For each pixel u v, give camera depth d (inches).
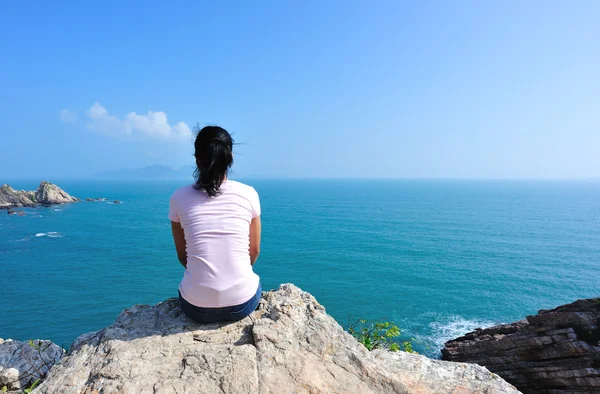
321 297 1576.0
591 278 1961.1
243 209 141.1
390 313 1409.9
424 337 1199.6
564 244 3029.0
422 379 131.8
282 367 121.1
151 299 1537.9
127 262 2160.4
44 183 5315.0
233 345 132.4
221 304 138.5
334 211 5762.8
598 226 4244.6
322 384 116.9
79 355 133.3
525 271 2090.3
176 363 123.2
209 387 111.7
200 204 137.7
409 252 2581.2
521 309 1480.1
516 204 7662.4
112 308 1430.9
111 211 4940.9
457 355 808.9
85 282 1752.0
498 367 716.0
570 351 608.1
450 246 2849.4
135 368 119.3
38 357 177.9
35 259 2217.0
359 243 2908.5
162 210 5275.6
